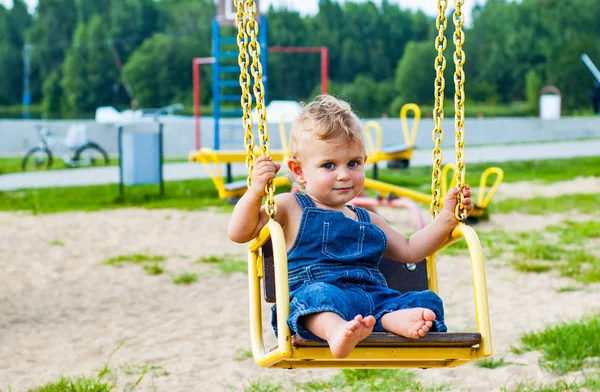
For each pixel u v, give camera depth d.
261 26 20.38
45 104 77.69
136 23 82.75
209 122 29.33
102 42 78.75
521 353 5.32
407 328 2.91
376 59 76.25
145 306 6.89
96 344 5.73
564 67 63.34
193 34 80.50
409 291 3.55
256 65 3.13
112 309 6.79
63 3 86.25
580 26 69.69
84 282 7.83
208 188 16.22
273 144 26.30
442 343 2.94
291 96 72.94
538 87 63.53
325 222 3.38
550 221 11.52
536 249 8.95
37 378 4.94
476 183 17.14
